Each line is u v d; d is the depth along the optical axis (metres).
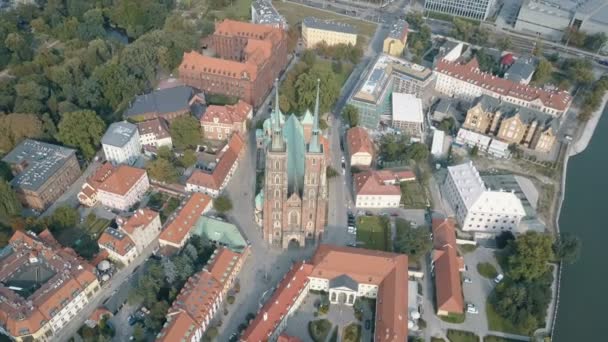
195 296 176.62
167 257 197.75
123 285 195.12
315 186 193.75
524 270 196.75
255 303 189.88
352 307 191.00
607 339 190.50
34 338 169.12
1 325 170.12
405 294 181.00
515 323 185.88
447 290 188.75
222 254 193.62
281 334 170.62
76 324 181.75
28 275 189.00
